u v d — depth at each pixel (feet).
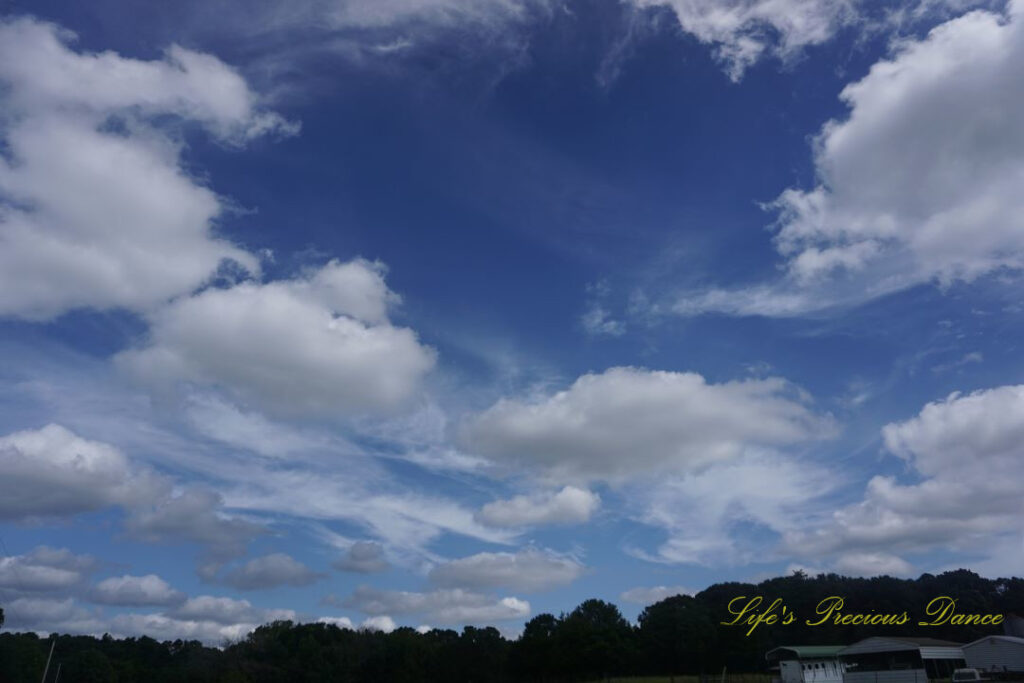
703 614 312.71
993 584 328.29
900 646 206.18
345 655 374.84
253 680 352.90
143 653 408.05
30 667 298.56
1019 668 198.59
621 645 305.73
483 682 340.59
